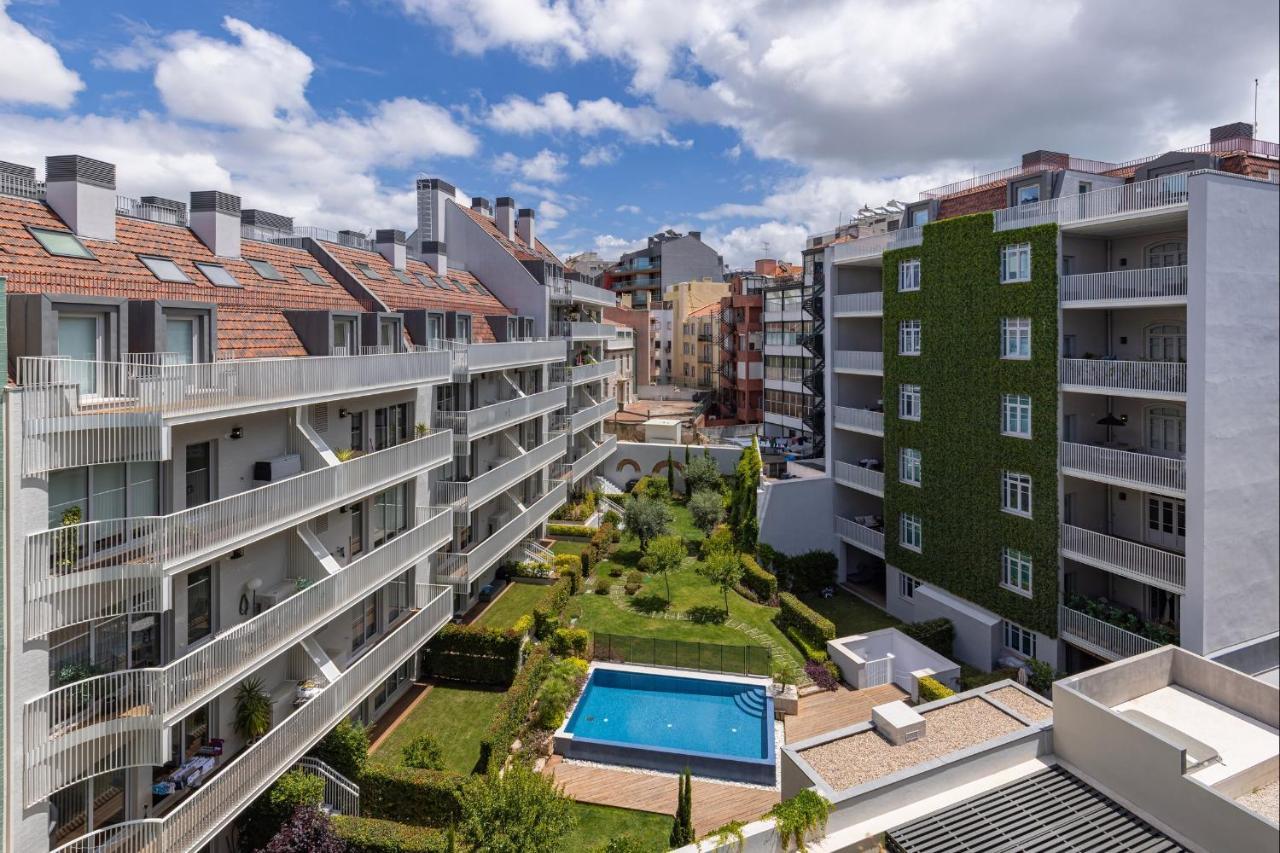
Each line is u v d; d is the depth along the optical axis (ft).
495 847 48.16
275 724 61.36
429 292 108.06
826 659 92.32
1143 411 86.43
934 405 104.17
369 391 68.23
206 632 56.59
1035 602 89.92
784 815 41.68
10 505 40.01
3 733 40.04
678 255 339.16
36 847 41.88
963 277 98.37
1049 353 86.84
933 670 86.22
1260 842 37.24
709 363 265.75
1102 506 91.04
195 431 53.62
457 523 91.56
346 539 73.92
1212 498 71.97
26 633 40.86
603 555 129.39
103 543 47.01
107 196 60.34
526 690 77.82
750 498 122.52
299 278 81.41
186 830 46.50
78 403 43.14
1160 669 54.29
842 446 127.85
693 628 102.12
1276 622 77.20
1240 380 73.15
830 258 125.49
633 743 75.51
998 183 105.40
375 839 55.31
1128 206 79.25
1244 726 49.29
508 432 115.44
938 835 42.01
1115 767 44.98
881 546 116.57
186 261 67.15
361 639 76.64
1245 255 72.90
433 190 134.41
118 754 45.62
